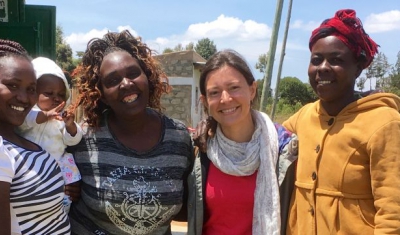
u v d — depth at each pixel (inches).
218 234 62.1
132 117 61.1
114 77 60.5
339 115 57.3
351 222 54.2
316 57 57.8
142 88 61.0
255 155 61.0
